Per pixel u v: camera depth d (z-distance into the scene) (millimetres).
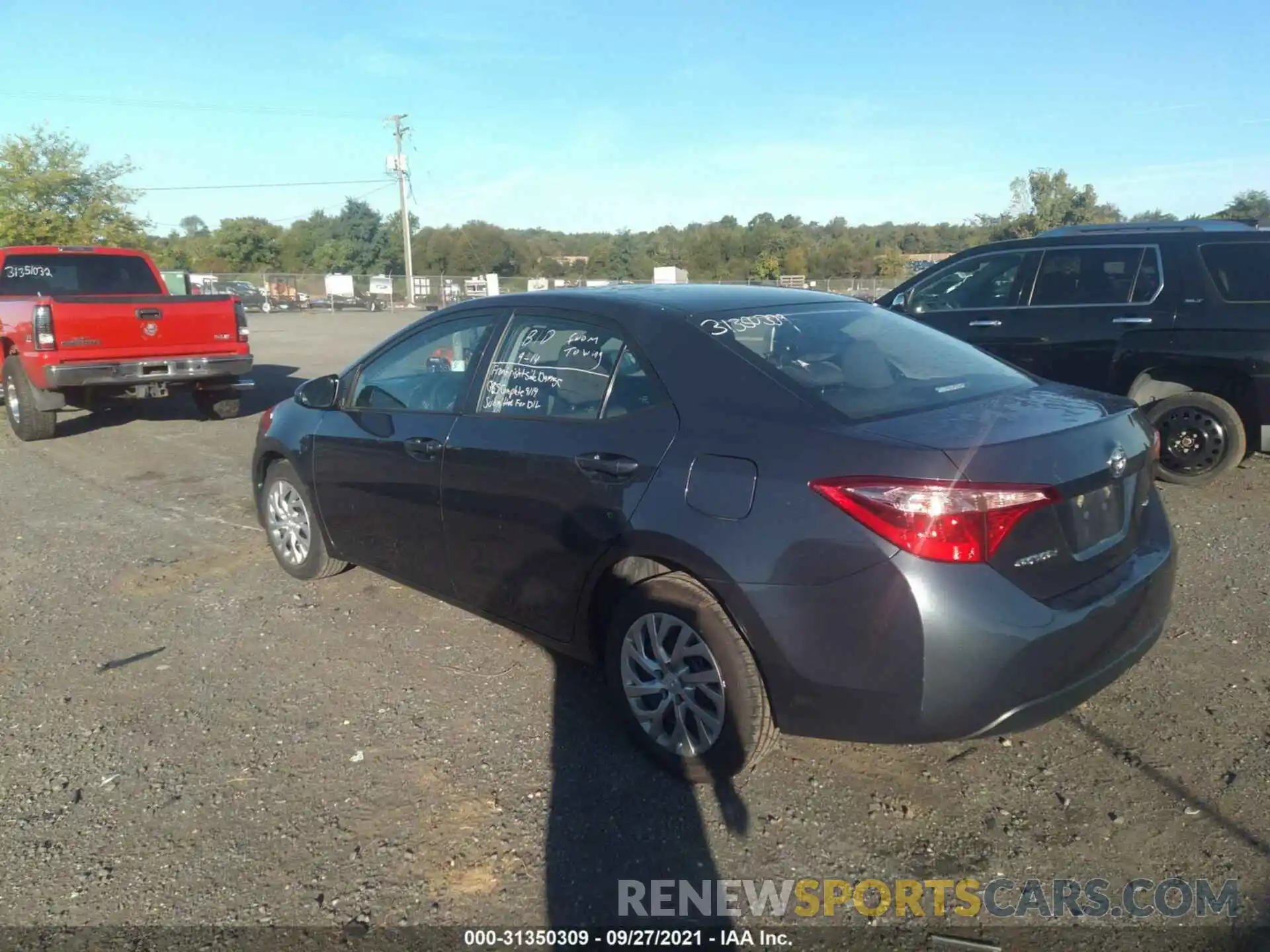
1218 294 6805
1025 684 2982
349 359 18594
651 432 3518
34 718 4145
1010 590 2951
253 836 3303
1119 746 3695
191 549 6340
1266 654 4371
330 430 5047
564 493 3719
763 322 3844
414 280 56188
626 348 3760
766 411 3318
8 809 3488
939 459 2938
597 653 3865
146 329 10055
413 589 5223
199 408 11641
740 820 3316
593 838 3244
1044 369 7504
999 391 3641
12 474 8719
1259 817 3244
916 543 2900
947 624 2889
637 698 3643
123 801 3520
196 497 7719
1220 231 6965
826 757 3682
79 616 5250
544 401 3975
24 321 9602
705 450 3340
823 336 3855
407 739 3891
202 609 5309
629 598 3564
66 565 6094
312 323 33406
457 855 3178
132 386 10148
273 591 5543
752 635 3170
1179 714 3900
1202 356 6797
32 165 29203
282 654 4719
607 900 2961
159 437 10414
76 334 9586
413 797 3498
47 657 4742
